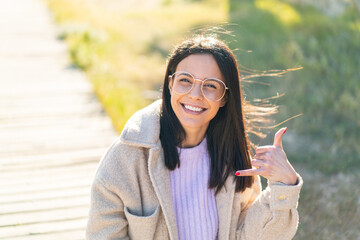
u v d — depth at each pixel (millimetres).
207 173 1958
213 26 2588
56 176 3898
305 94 6895
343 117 6168
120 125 4902
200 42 1780
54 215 3270
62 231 3084
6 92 6020
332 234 3686
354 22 9844
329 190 4402
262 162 1766
